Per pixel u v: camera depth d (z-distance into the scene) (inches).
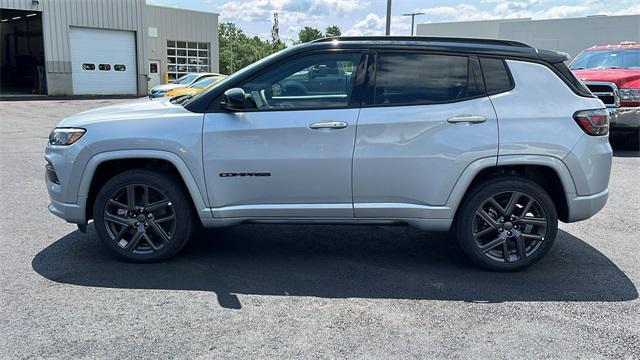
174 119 171.3
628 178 330.0
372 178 169.0
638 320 142.8
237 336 132.6
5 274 170.4
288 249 199.5
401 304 151.9
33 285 162.2
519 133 166.1
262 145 168.7
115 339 130.5
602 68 453.1
